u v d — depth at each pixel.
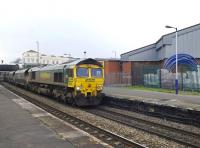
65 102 27.73
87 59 25.33
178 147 11.88
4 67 77.12
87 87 25.27
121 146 11.48
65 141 11.29
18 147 10.38
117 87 44.09
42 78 35.28
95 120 18.61
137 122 18.31
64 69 27.00
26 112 19.09
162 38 48.97
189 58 38.47
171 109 19.73
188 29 46.53
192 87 36.84
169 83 40.16
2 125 14.48
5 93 37.41
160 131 15.45
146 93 30.62
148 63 54.81
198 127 17.02
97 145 10.77
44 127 13.96
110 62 55.47
